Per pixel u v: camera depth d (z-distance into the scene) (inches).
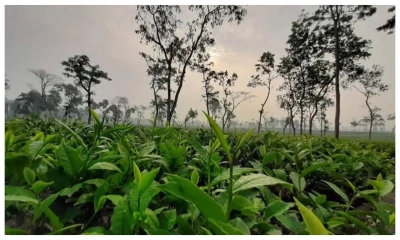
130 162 42.1
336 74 420.8
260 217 36.6
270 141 85.9
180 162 50.8
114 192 37.1
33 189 32.3
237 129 127.0
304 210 23.6
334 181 58.2
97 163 36.5
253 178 31.7
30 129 82.8
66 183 37.9
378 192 39.8
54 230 28.9
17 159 36.8
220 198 33.3
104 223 38.6
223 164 73.2
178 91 490.6
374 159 74.9
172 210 31.4
